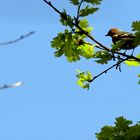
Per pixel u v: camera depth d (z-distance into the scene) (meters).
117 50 12.79
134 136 12.34
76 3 12.99
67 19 12.98
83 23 13.55
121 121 12.43
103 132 12.55
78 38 13.71
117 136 12.48
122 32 13.67
